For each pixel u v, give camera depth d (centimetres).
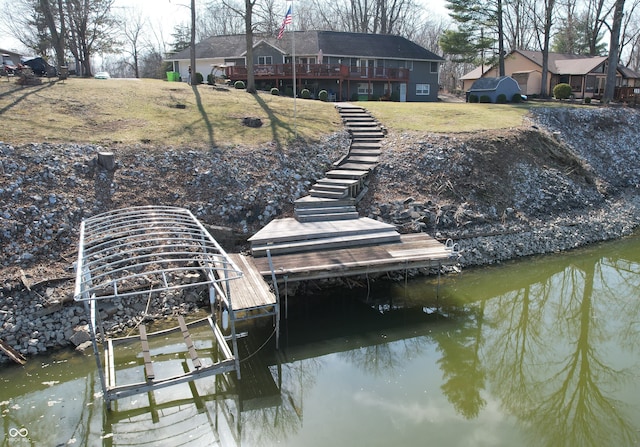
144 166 1519
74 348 993
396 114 2383
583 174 2092
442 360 1016
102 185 1405
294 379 941
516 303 1301
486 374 966
